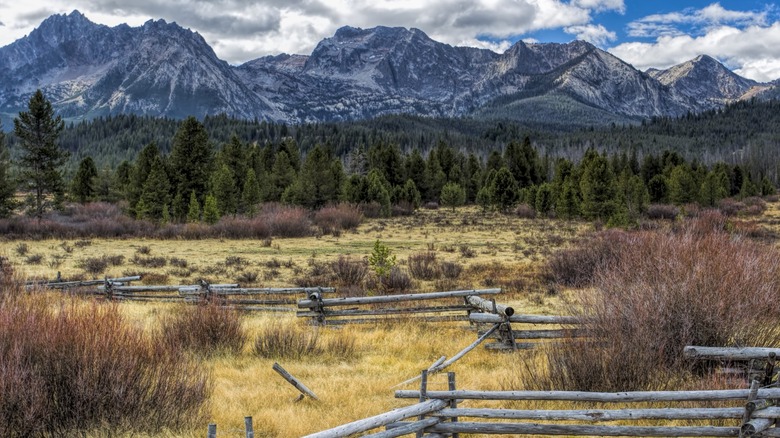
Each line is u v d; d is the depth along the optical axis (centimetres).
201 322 1125
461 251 3381
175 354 784
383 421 529
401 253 3441
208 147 6250
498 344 1124
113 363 650
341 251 3616
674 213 5381
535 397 572
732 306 827
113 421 639
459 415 567
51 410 621
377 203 6569
